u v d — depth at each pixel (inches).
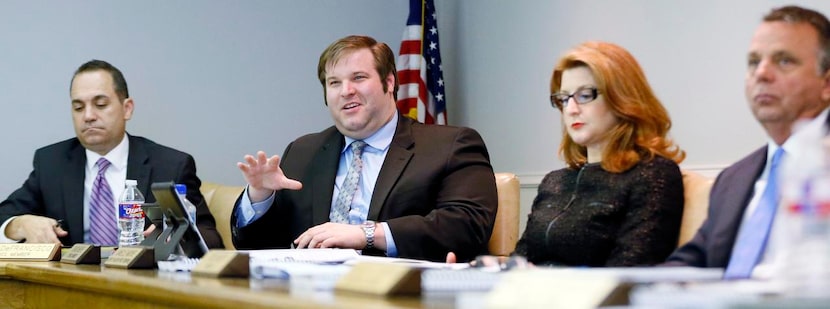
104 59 205.8
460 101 236.5
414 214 133.2
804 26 75.6
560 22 205.0
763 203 73.8
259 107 221.3
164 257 97.7
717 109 169.6
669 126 96.0
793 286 50.0
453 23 239.8
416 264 89.7
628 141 93.0
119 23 207.2
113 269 93.4
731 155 166.9
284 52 224.8
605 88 92.3
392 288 56.4
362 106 136.9
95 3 205.3
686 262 81.5
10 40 198.5
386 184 134.3
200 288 63.5
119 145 171.0
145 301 71.9
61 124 202.4
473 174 134.9
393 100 142.0
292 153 145.9
